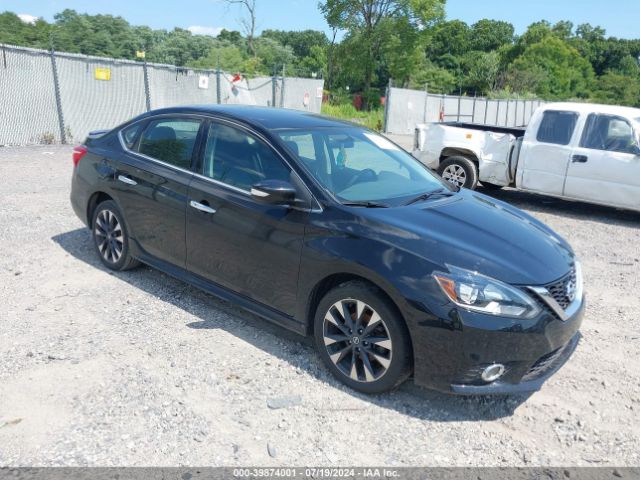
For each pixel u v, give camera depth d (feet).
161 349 13.25
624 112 29.68
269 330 14.51
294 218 12.59
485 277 10.71
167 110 16.53
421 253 11.04
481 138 33.35
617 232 27.99
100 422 10.49
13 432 10.11
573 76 306.96
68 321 14.49
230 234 13.74
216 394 11.58
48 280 17.13
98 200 18.15
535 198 36.11
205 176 14.62
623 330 15.92
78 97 51.90
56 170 36.14
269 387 11.94
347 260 11.52
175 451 9.82
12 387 11.46
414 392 12.12
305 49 380.78
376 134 16.94
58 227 22.74
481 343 10.48
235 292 14.19
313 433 10.54
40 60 49.03
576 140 30.35
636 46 433.89
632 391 12.70
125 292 16.44
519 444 10.64
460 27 360.07
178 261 15.42
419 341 10.80
